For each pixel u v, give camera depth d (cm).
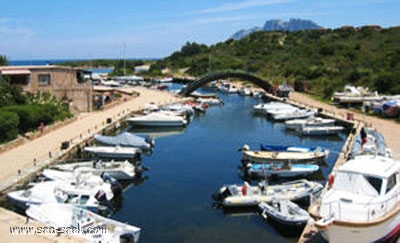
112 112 4825
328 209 1334
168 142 3756
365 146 2669
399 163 1547
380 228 1337
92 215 1680
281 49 12106
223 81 10244
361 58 8406
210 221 1878
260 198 1975
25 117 3228
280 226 1795
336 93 5678
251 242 1666
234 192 2047
